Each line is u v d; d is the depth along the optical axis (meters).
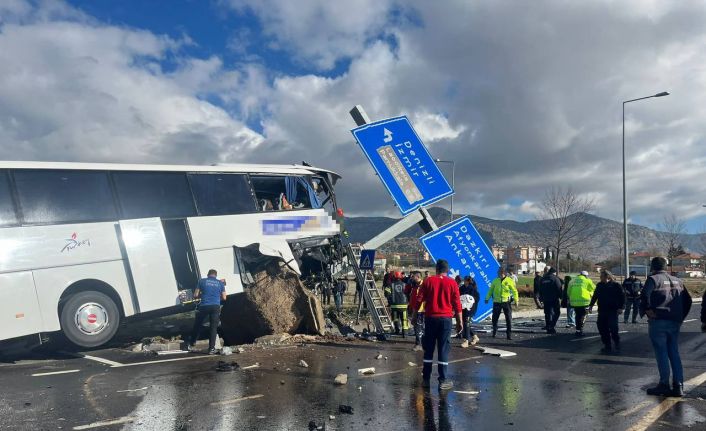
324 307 16.98
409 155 19.17
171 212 13.16
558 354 11.68
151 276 12.35
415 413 6.66
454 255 18.73
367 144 18.61
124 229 12.19
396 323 15.12
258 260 14.44
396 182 18.73
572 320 17.91
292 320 13.89
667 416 6.54
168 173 13.36
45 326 10.93
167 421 6.29
